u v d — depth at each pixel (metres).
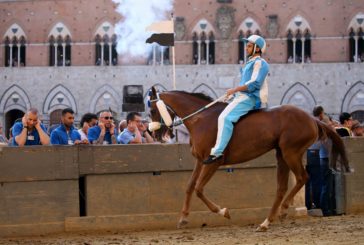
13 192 16.44
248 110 15.67
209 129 15.76
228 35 56.12
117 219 16.92
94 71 56.75
